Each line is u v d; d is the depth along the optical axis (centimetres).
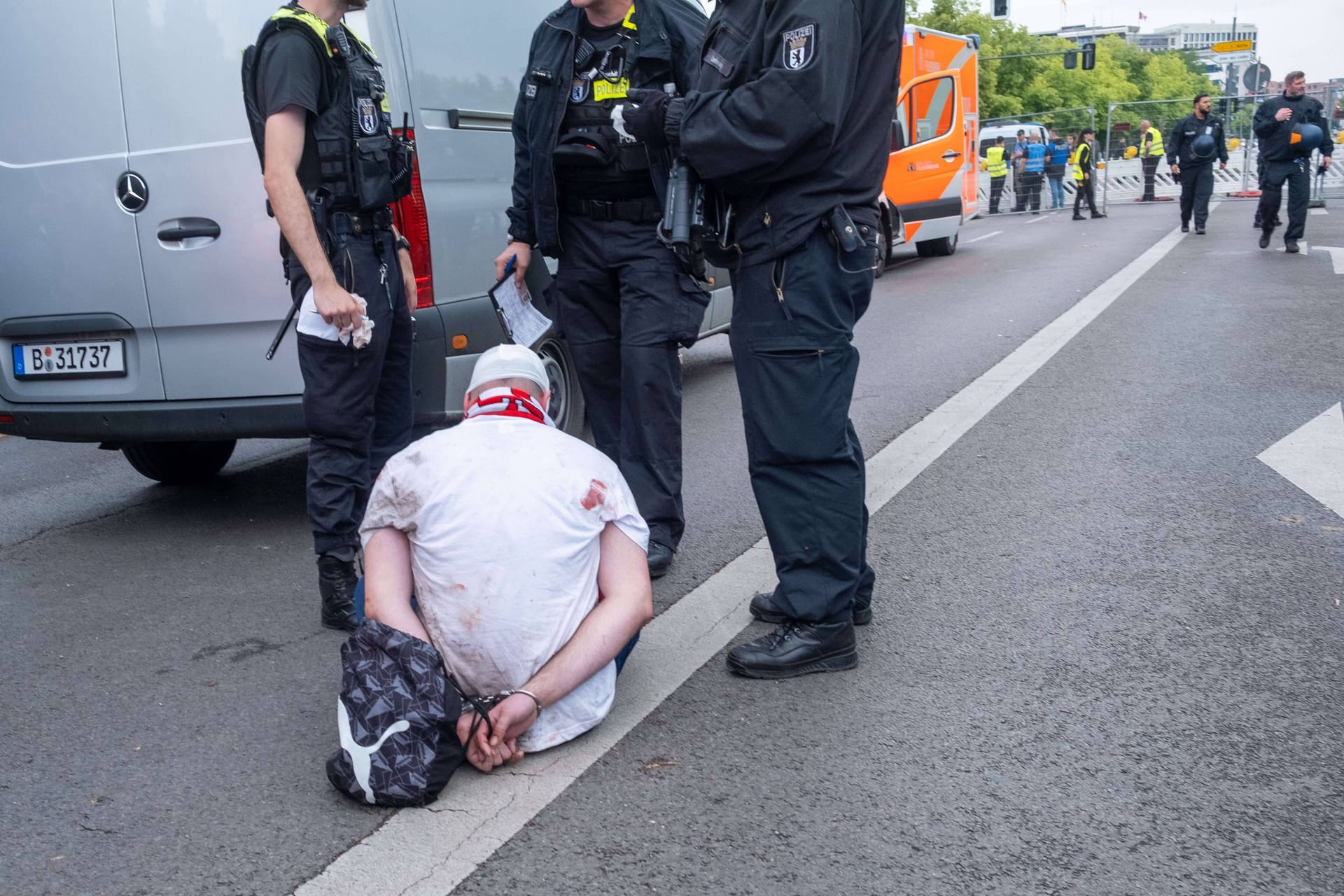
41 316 461
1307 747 261
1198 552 390
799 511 308
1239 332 814
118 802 258
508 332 405
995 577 378
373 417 369
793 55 279
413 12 446
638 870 225
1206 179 1691
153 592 405
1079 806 242
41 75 447
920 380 718
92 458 644
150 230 439
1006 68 7125
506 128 494
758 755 268
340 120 346
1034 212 2805
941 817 240
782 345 302
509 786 258
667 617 356
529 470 267
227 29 422
